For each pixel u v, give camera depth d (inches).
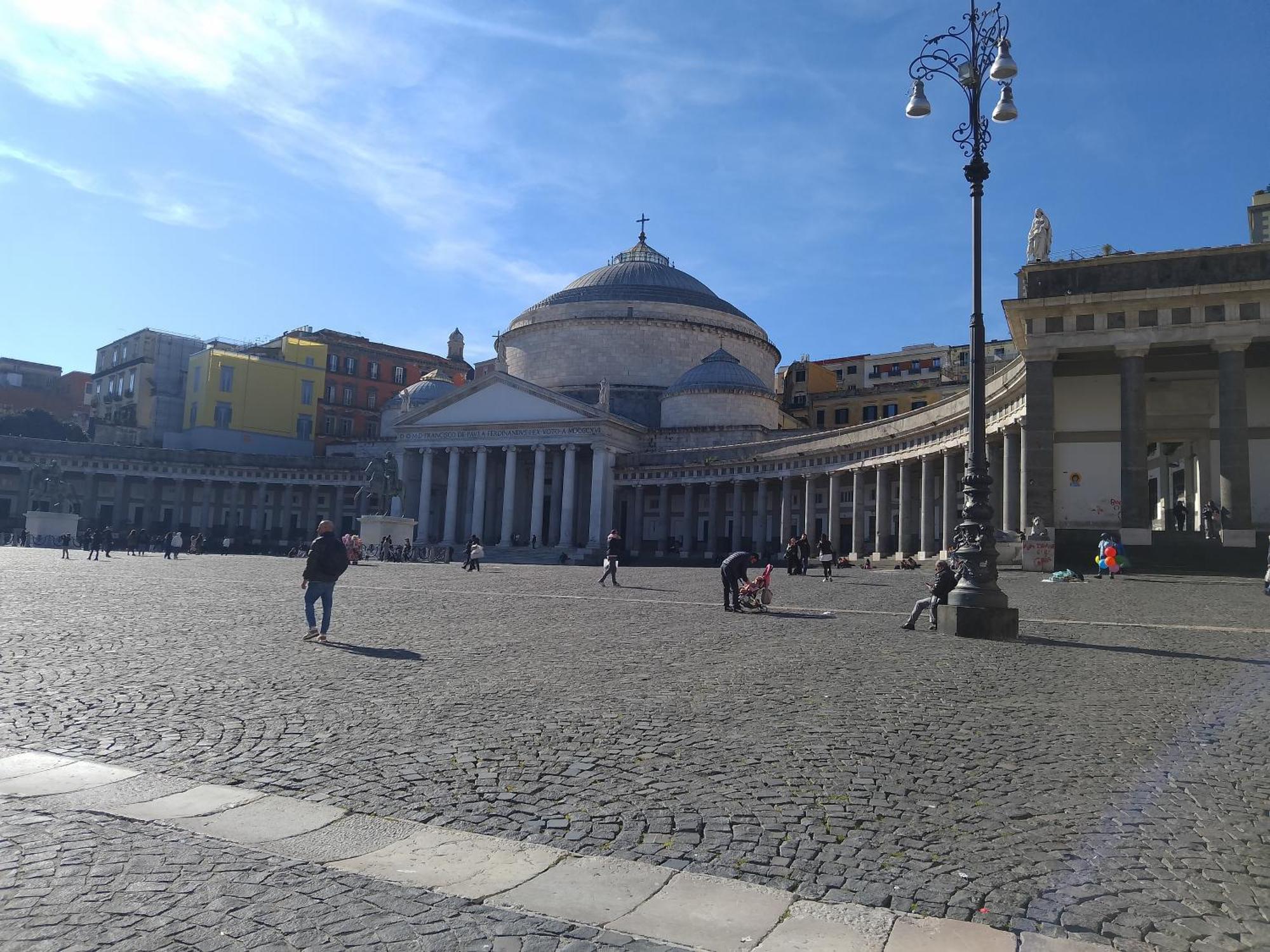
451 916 213.2
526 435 3270.2
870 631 756.0
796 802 296.2
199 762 337.7
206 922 207.2
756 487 3041.3
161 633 699.4
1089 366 1669.5
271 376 4286.4
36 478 3580.2
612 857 250.2
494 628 765.3
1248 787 315.9
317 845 256.2
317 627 756.0
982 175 773.3
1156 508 2343.8
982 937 205.6
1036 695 472.4
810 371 4293.8
